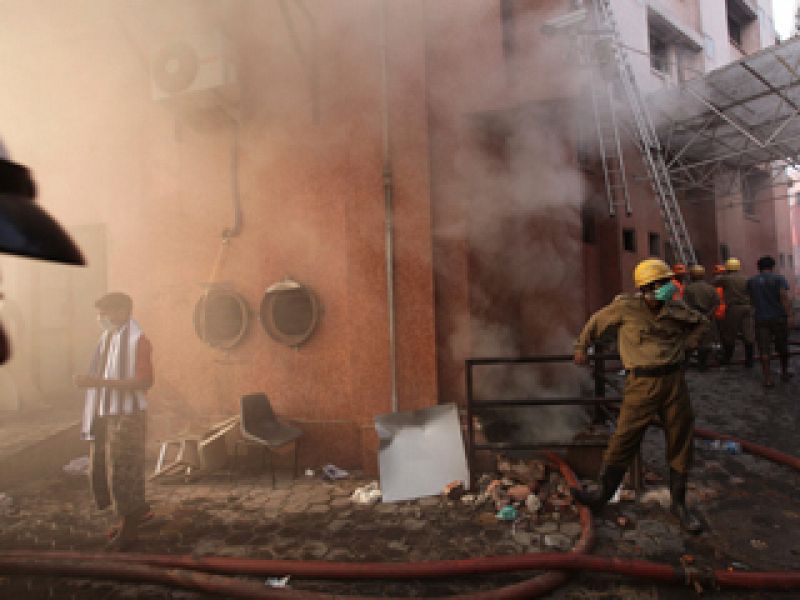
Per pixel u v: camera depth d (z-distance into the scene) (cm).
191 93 457
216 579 267
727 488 377
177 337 515
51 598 271
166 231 523
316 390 467
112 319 347
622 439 321
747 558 283
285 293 477
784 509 341
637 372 313
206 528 348
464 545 309
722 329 828
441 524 340
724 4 1350
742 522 324
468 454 404
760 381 715
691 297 752
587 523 313
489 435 451
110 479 329
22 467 454
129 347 340
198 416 504
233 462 476
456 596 246
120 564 286
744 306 808
